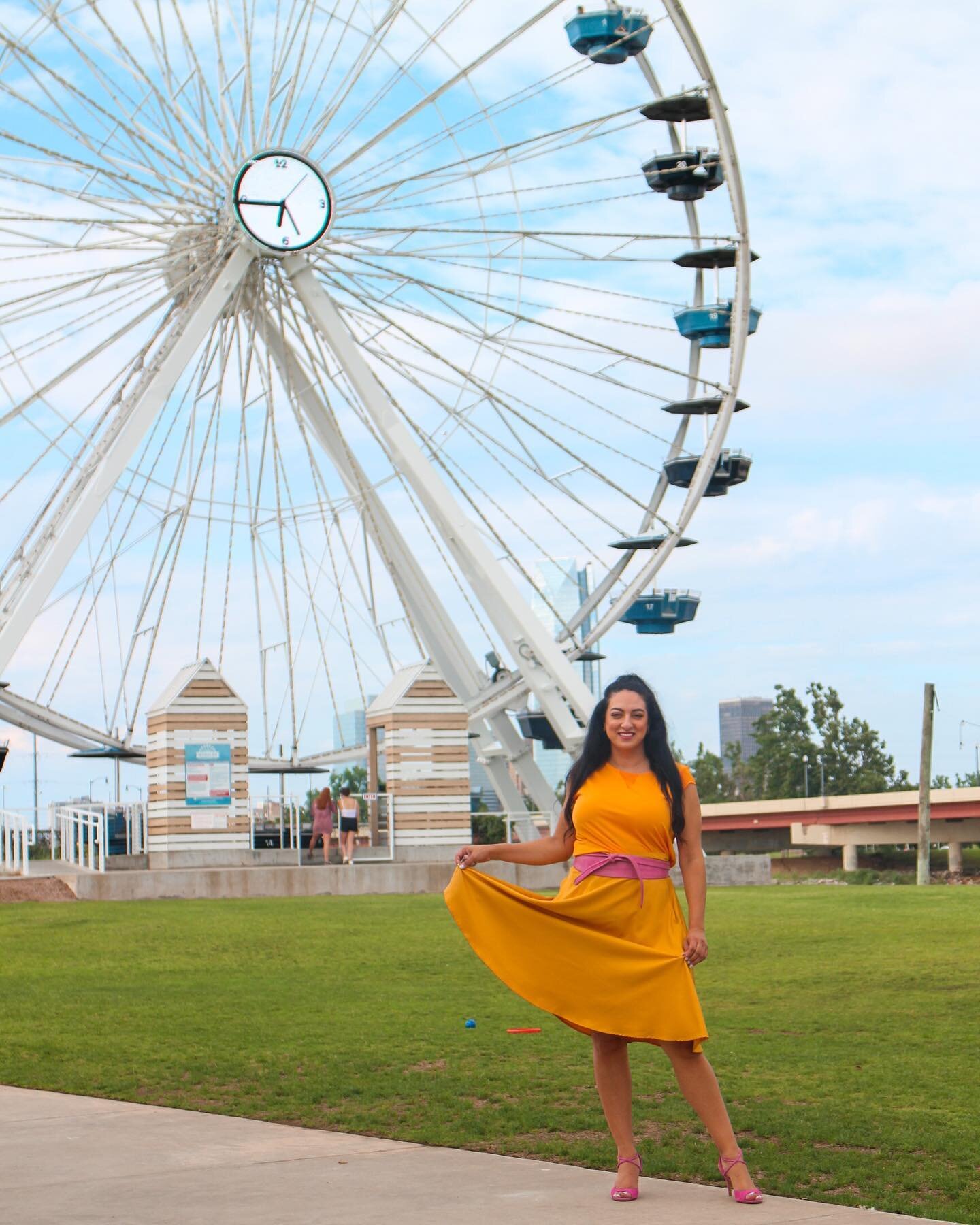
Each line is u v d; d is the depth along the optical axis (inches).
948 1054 406.6
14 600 1277.1
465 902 262.7
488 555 1348.4
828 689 5285.4
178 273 1374.3
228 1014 484.4
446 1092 351.6
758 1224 223.6
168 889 1018.7
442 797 1294.3
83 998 521.3
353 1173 263.6
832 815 3395.7
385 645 1545.3
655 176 1411.2
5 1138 297.9
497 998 521.7
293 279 1336.1
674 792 263.7
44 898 991.6
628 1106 254.1
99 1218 228.5
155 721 1232.8
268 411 1462.8
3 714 1536.7
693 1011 252.2
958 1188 263.7
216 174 1322.6
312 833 1371.8
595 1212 233.1
